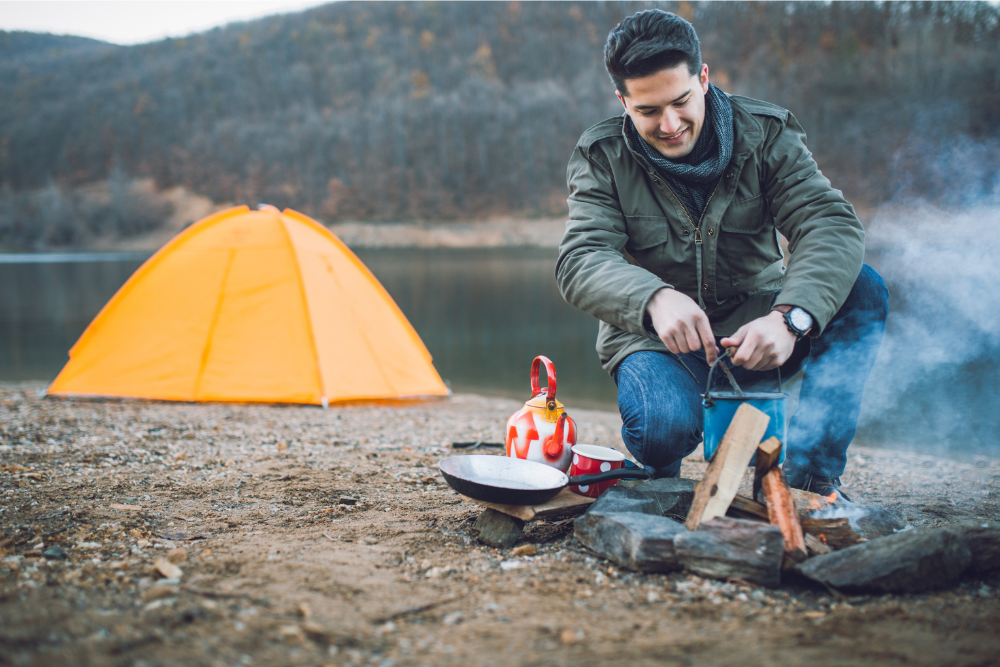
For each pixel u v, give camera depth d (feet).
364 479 9.69
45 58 501.15
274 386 18.56
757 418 5.81
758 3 270.46
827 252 6.17
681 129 6.43
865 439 17.49
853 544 5.81
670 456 6.75
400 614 4.88
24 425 13.53
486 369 38.99
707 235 6.99
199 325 19.16
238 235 20.16
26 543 6.44
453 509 7.84
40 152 372.58
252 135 347.97
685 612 4.86
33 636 4.36
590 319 70.54
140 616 4.72
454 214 268.62
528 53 394.52
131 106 397.19
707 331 5.89
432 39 425.69
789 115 6.91
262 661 4.11
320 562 5.90
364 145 314.55
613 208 7.24
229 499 8.39
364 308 21.53
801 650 4.20
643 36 6.09
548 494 6.27
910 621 4.64
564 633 4.50
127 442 12.20
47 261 214.28
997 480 10.41
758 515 5.88
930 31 195.93
